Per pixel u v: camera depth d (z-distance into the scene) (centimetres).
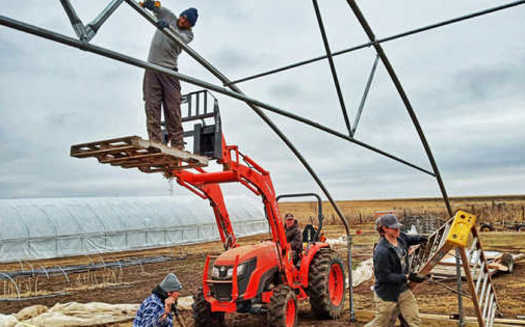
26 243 2088
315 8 459
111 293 1176
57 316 810
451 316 720
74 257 2250
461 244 464
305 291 807
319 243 866
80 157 402
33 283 1391
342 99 515
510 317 756
